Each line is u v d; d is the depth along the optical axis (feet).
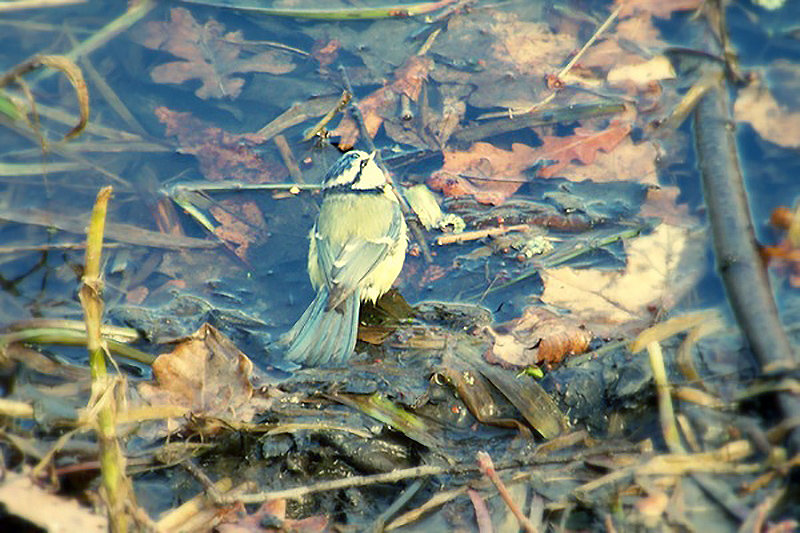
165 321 34.06
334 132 41.60
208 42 45.73
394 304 35.04
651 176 38.63
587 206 37.88
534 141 40.86
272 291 35.86
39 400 28.76
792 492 24.91
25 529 24.52
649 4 46.44
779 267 32.83
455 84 43.60
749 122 39.55
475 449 28.45
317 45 45.80
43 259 35.96
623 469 26.45
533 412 29.25
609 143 40.24
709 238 34.76
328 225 35.27
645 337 30.42
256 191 39.58
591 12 46.83
